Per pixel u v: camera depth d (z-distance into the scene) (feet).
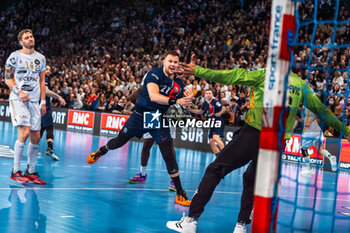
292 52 7.99
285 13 7.83
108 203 15.24
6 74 17.29
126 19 78.79
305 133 30.07
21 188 16.53
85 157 29.07
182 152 40.93
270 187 7.89
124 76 58.59
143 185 19.79
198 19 65.62
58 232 11.09
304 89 11.30
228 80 11.09
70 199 15.35
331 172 33.78
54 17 91.86
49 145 26.53
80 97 59.21
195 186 20.85
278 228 13.58
